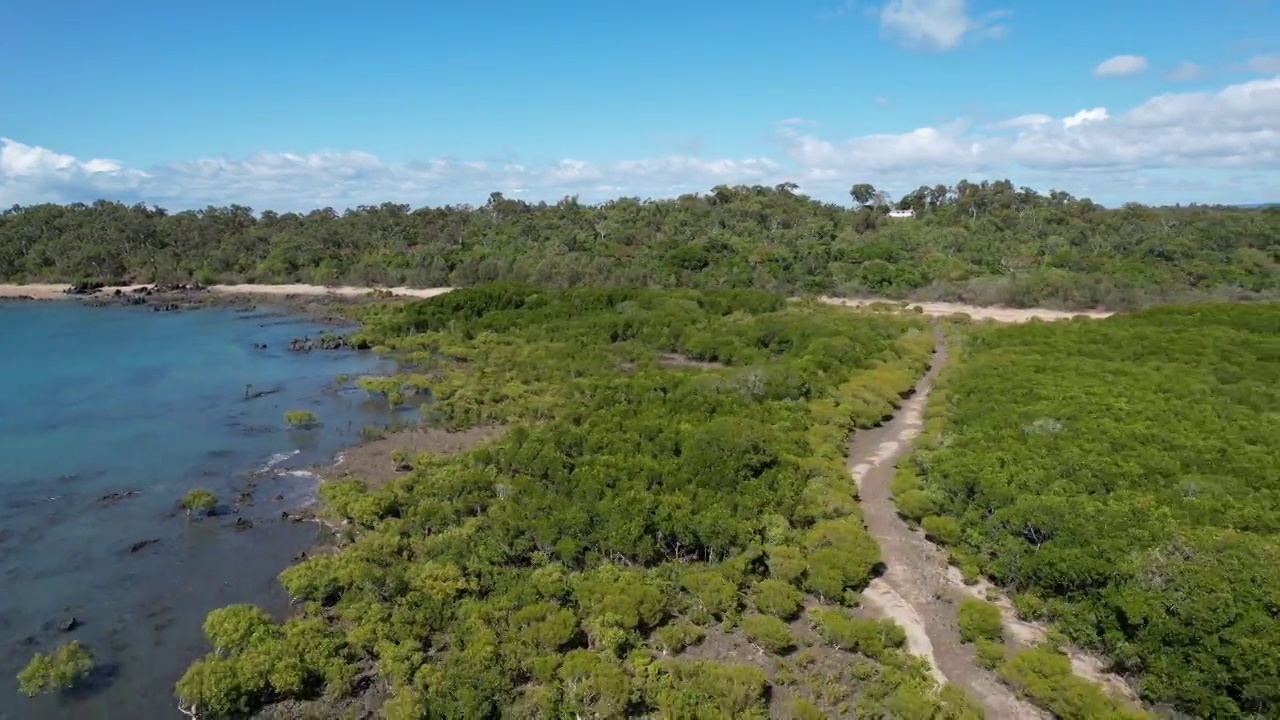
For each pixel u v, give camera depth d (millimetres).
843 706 35250
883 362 96000
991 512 50625
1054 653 38438
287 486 61469
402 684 35719
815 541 47406
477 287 140750
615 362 101188
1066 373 84000
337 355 112875
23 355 110062
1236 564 38750
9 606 43469
